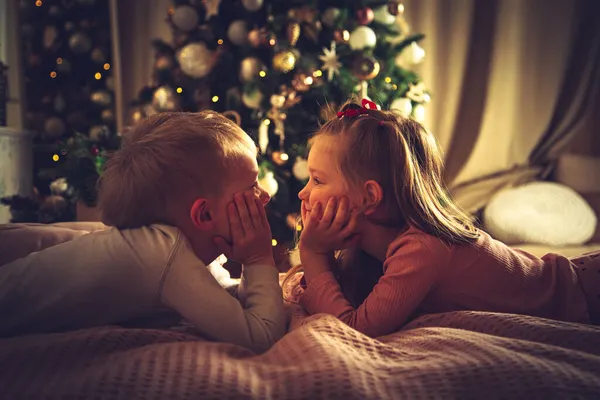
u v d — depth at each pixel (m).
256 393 0.57
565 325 0.77
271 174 2.61
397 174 0.99
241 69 2.73
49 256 0.82
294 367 0.63
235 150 0.88
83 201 2.83
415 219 0.99
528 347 0.67
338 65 2.71
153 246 0.80
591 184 3.55
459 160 4.06
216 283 0.81
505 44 3.90
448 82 4.00
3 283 0.80
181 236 0.82
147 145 0.86
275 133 2.75
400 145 1.00
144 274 0.78
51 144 4.14
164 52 3.10
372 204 1.00
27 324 0.80
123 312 0.81
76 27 4.11
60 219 3.33
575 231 3.02
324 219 1.01
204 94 2.92
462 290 0.99
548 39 3.87
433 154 1.09
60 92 4.11
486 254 1.00
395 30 3.21
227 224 0.88
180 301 0.78
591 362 0.63
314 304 0.98
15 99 3.96
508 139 3.95
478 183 3.77
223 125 0.90
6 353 0.66
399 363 0.66
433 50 3.98
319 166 1.02
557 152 3.89
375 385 0.58
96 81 4.24
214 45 2.91
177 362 0.62
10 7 3.93
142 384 0.58
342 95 2.75
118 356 0.66
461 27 3.94
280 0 2.78
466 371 0.61
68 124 4.18
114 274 0.78
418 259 0.94
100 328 0.77
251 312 0.83
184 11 2.88
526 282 1.03
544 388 0.57
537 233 3.01
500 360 0.62
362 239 1.04
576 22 3.83
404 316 0.93
